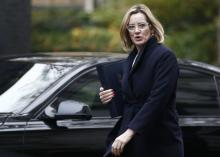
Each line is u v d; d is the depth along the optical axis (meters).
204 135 12.09
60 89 11.15
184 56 31.48
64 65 11.76
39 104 10.95
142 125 9.22
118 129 9.81
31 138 10.70
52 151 10.86
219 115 12.41
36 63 12.15
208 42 32.44
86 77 11.48
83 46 32.19
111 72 9.84
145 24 9.55
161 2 30.19
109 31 33.03
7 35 18.08
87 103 11.35
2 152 10.49
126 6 31.73
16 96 11.29
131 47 9.92
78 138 11.06
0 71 12.23
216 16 32.81
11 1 18.08
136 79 9.52
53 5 43.16
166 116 9.47
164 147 9.49
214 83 12.63
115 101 9.78
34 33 33.16
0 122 10.70
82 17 36.03
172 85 9.35
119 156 9.59
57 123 10.96
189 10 31.72
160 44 9.58
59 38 32.66
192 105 12.29
